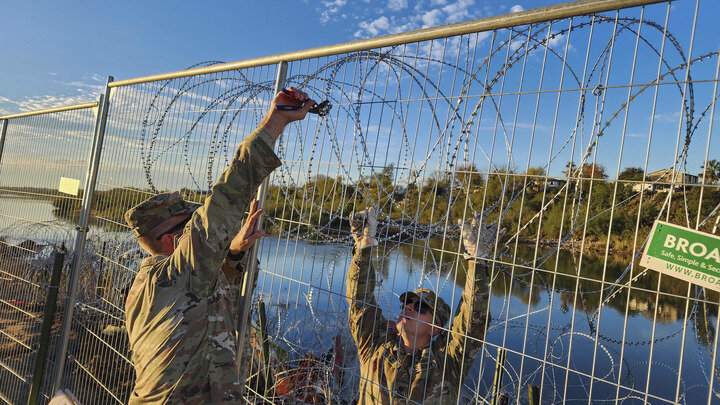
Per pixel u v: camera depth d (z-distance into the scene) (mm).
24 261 3943
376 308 2172
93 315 3201
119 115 3367
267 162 1641
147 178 2975
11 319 3945
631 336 6441
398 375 2150
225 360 1588
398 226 1935
